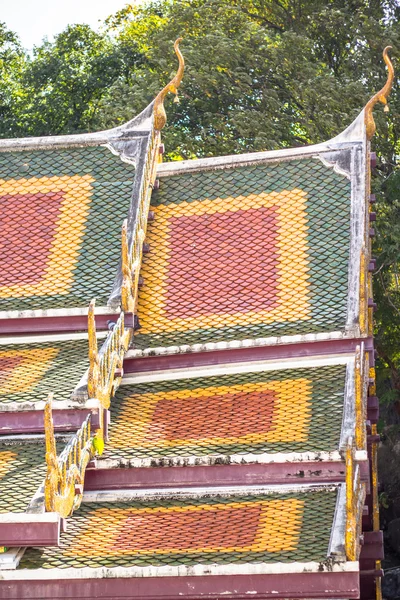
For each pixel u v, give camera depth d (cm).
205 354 2650
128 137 3123
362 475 2175
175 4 5684
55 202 2984
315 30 5769
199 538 2080
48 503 1861
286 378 2567
